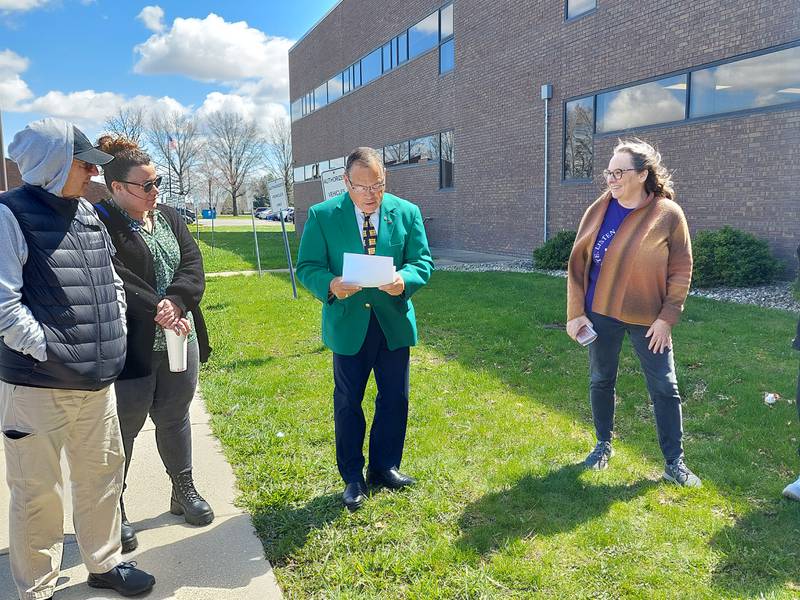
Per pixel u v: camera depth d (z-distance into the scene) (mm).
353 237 3215
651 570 2666
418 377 5652
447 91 18844
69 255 2232
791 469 3553
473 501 3320
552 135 14508
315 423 4586
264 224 56844
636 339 3379
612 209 3359
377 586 2646
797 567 2656
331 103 28750
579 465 3678
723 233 9672
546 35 14375
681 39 10961
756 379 5039
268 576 2732
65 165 2160
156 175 2764
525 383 5371
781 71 9398
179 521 3225
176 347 2775
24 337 2096
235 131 79750
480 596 2525
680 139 11102
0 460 3863
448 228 19484
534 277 11711
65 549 2998
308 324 8422
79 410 2367
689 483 3354
